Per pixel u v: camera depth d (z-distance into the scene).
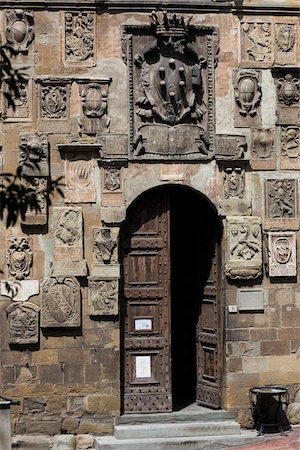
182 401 24.09
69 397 22.48
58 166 22.52
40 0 22.41
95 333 22.58
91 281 22.52
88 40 22.58
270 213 23.16
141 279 23.08
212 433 22.52
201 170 22.92
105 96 22.56
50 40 22.50
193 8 22.81
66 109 22.52
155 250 23.11
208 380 23.52
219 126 22.97
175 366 25.41
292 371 23.16
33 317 22.36
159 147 22.72
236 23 23.05
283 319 23.16
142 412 22.89
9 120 22.36
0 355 22.38
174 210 25.06
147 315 23.09
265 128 23.14
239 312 23.02
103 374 22.58
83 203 22.58
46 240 22.45
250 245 23.00
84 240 22.59
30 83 22.44
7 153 22.36
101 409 22.56
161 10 22.70
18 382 22.38
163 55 22.72
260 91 23.12
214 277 23.33
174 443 22.05
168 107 22.70
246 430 22.84
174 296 25.44
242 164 23.09
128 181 22.69
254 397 22.95
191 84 22.81
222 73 23.00
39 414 22.42
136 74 22.70
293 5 23.14
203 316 23.69
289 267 23.16
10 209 13.24
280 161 23.20
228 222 22.92
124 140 22.62
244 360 23.00
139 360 23.06
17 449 22.16
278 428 22.72
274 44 23.17
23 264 22.33
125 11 22.64
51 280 22.39
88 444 22.38
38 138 22.38
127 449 21.94
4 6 22.36
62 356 22.48
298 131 23.27
